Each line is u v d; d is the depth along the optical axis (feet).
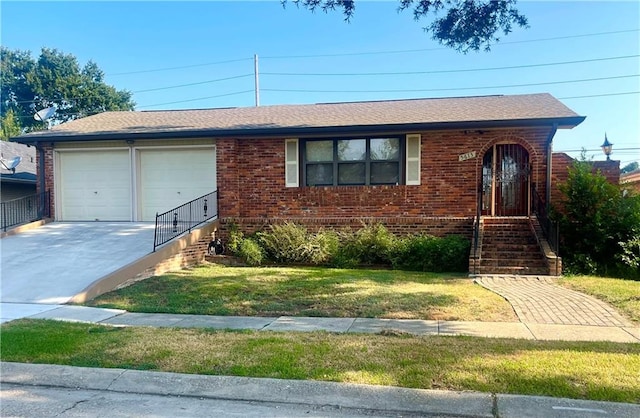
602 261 34.76
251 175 44.65
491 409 11.66
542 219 37.81
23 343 17.97
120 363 15.60
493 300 25.22
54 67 138.21
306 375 14.06
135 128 47.70
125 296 27.76
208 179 46.78
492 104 45.96
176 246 37.40
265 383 13.62
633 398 11.96
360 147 43.14
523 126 38.65
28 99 135.44
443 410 11.79
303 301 25.86
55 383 14.43
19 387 14.30
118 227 44.42
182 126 47.14
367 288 28.76
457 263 35.86
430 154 41.32
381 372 14.14
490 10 25.31
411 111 45.98
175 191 47.39
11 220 53.36
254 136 43.78
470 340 17.80
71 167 49.24
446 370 14.14
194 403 12.94
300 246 39.06
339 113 48.06
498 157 43.16
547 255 33.58
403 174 42.01
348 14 25.99
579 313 22.45
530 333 19.15
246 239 41.93
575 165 37.29
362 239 38.93
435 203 41.24
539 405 11.72
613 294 25.84
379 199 42.14
